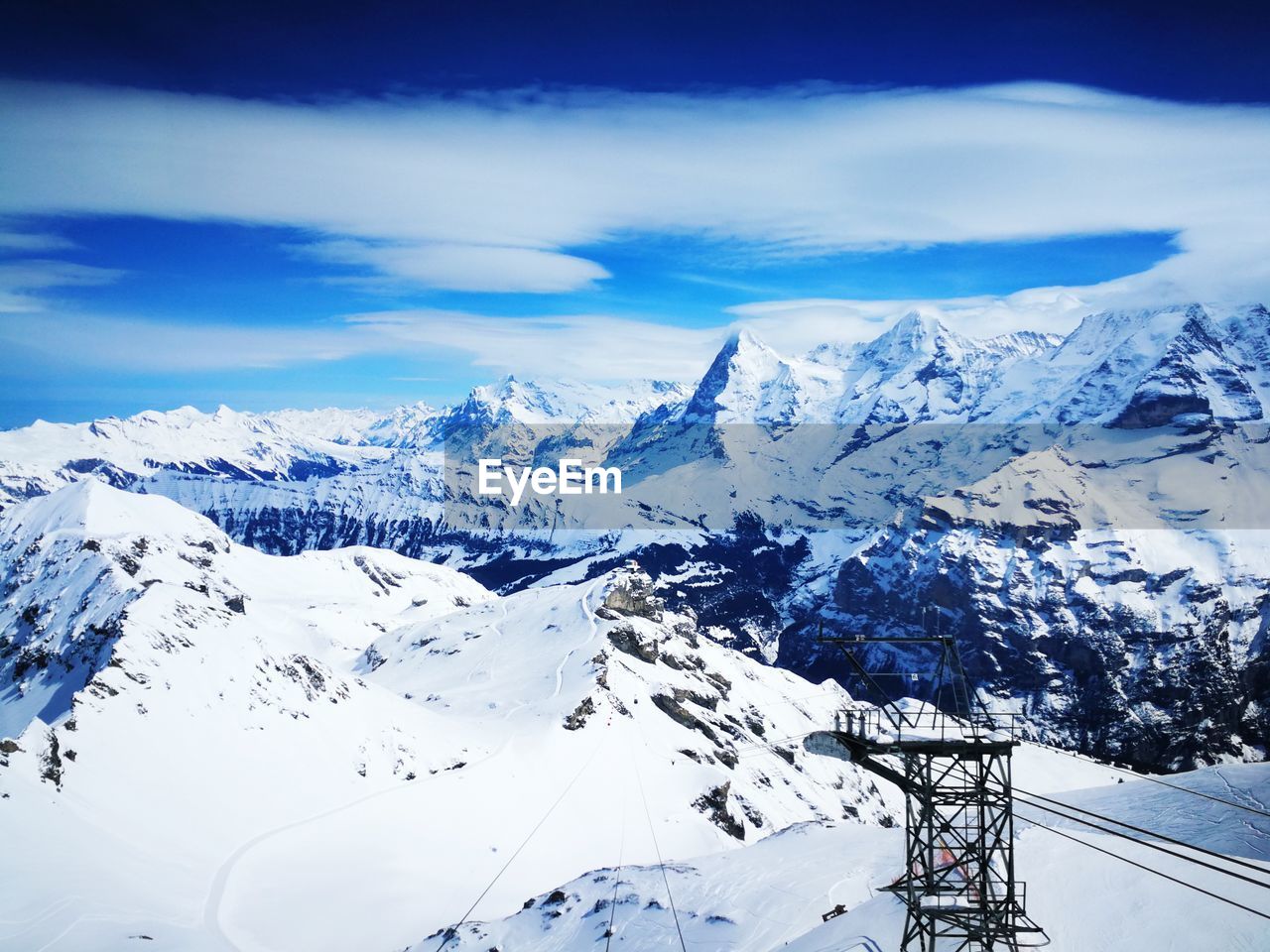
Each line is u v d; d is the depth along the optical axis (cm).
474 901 15438
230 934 12375
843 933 7481
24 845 12394
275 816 16725
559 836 19250
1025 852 7681
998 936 4481
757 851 12875
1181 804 9300
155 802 15588
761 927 9200
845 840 12719
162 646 19312
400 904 14762
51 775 14475
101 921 11288
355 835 16712
